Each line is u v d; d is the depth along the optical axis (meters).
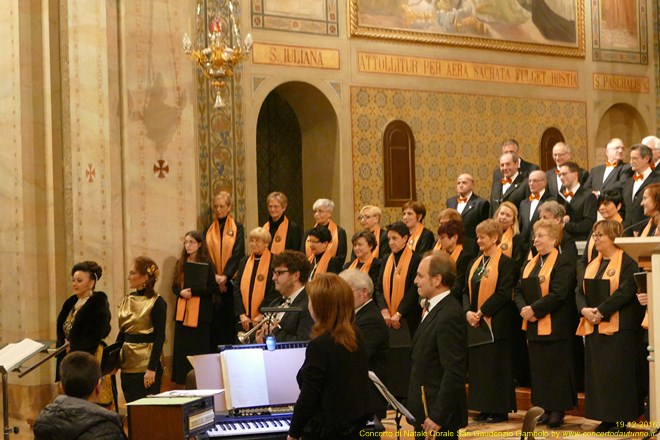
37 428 4.77
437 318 5.73
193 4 11.48
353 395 4.93
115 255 10.30
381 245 10.39
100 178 10.24
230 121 11.84
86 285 8.45
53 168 10.20
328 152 13.12
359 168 13.05
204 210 11.56
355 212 13.00
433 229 13.66
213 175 11.67
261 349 5.85
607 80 15.53
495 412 8.84
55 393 10.10
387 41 13.35
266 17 12.27
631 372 7.96
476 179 14.11
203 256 10.37
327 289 5.02
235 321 10.38
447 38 13.81
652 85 16.06
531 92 14.68
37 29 10.25
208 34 11.62
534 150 14.69
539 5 14.79
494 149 14.28
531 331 8.62
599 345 8.05
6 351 7.39
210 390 5.44
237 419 5.60
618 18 15.70
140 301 8.48
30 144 10.18
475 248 9.85
